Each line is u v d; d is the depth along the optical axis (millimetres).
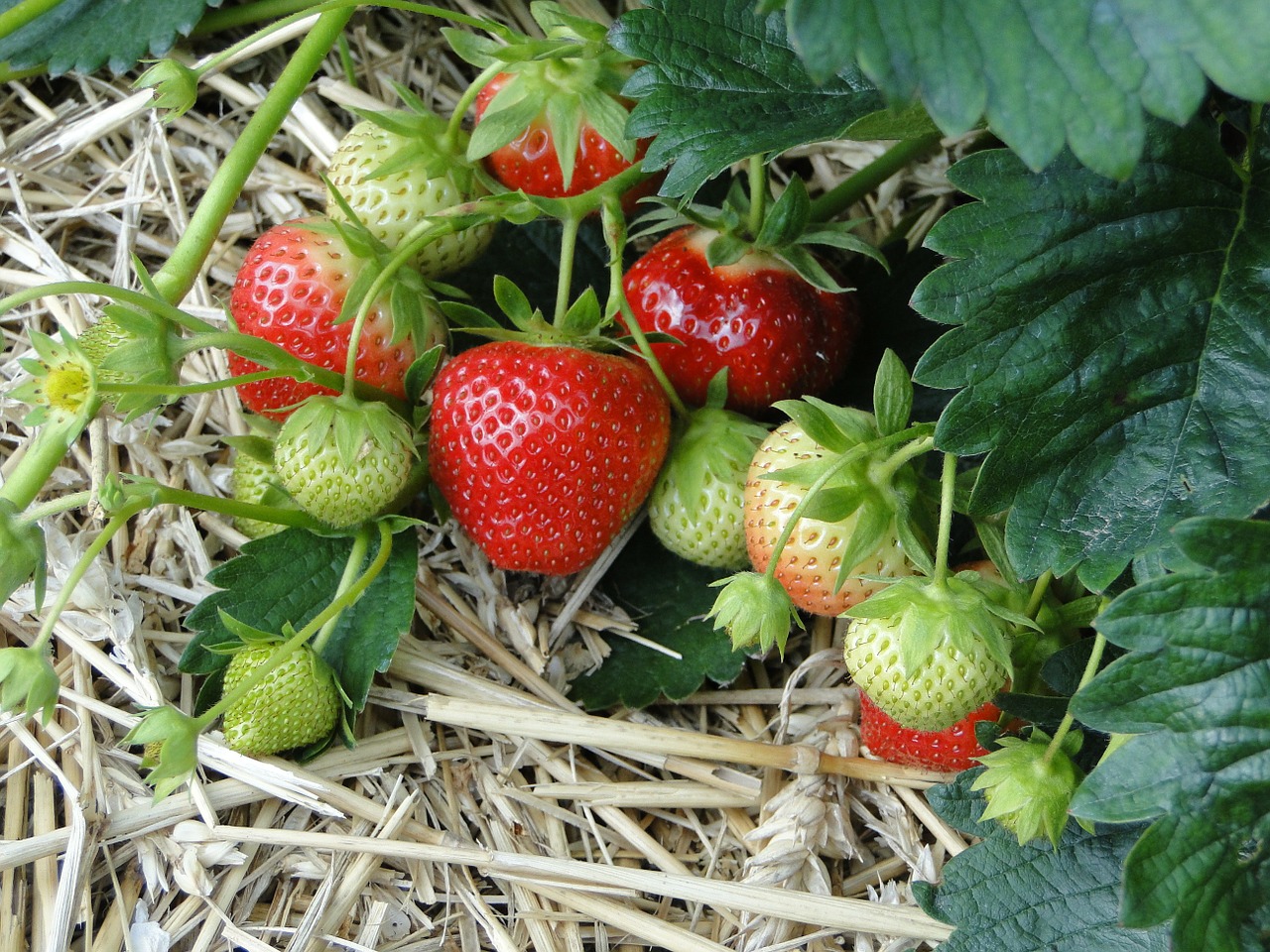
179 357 268
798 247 318
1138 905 236
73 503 257
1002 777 260
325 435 281
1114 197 262
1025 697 270
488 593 325
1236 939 239
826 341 322
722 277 315
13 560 247
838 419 279
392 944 292
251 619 300
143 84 285
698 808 315
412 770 311
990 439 260
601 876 292
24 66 337
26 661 248
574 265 354
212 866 292
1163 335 262
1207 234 265
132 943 284
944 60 217
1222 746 238
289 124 368
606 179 317
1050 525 260
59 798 296
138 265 266
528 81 311
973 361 259
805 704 325
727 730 327
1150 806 239
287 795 293
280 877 296
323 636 295
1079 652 272
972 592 265
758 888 290
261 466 307
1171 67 217
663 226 313
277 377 289
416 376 301
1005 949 266
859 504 276
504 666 320
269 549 304
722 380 309
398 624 301
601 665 323
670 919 300
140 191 361
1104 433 261
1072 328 260
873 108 277
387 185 310
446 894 295
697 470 306
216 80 370
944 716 268
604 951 296
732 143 271
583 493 296
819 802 303
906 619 264
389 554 301
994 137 335
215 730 302
